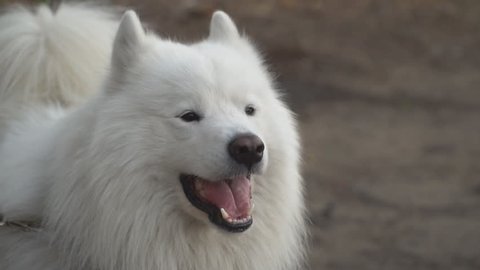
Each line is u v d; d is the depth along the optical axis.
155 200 9.09
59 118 10.02
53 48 11.01
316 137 20.97
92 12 11.50
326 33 27.91
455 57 28.34
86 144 9.05
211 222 9.09
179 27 24.52
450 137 21.69
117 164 8.91
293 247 9.86
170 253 9.20
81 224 9.07
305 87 24.05
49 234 9.32
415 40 29.17
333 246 15.41
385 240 15.73
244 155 8.84
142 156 9.01
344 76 25.34
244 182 9.17
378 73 26.09
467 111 23.78
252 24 26.97
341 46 27.28
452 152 20.61
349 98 23.84
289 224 9.64
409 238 15.85
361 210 17.06
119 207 8.94
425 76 26.52
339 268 14.53
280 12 28.45
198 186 9.19
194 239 9.30
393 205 17.41
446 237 15.94
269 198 9.41
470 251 15.36
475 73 27.16
